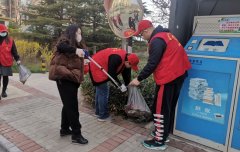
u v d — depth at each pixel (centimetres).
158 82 312
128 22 480
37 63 1249
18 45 1265
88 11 1908
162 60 306
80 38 312
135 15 480
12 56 520
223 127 322
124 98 433
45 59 1081
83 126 399
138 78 312
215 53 318
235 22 313
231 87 309
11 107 478
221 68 313
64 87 311
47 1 1978
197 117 345
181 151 330
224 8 350
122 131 386
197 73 336
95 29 1980
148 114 394
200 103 339
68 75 300
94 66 388
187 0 360
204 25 342
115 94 444
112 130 388
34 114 446
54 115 446
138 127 404
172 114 356
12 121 409
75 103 323
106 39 1981
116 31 500
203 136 343
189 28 374
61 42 298
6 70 513
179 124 366
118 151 326
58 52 307
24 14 1967
